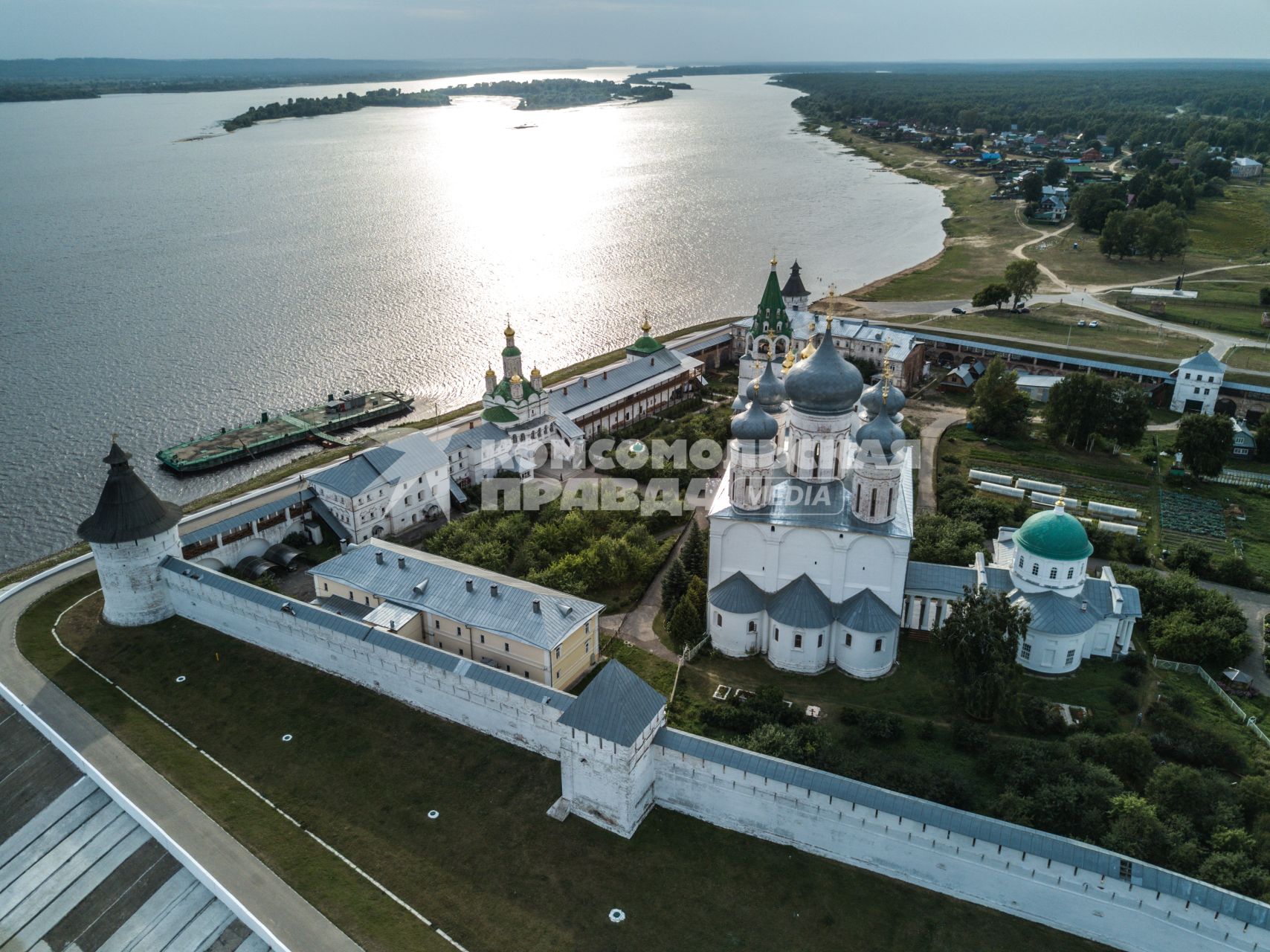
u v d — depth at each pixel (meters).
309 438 163.50
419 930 65.38
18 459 153.12
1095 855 62.47
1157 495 136.62
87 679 92.56
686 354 187.50
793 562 93.12
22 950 68.19
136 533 98.44
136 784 78.44
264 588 105.31
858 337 184.25
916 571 98.56
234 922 66.25
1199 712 87.69
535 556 110.31
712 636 97.19
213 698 90.12
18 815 78.12
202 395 180.25
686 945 63.94
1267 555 118.62
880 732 82.19
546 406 144.88
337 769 80.56
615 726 70.12
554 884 68.94
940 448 153.88
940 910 66.19
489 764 80.88
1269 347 198.38
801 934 64.56
